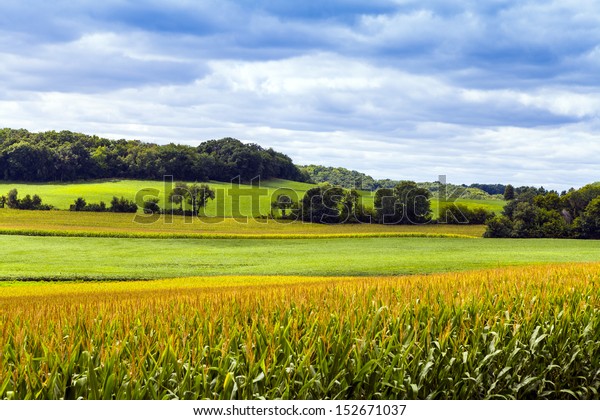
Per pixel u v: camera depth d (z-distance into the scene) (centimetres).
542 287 1288
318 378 728
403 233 9569
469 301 1037
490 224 9938
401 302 1002
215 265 6638
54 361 657
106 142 17562
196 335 772
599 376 977
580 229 9669
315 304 1023
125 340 713
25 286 4484
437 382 822
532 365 919
